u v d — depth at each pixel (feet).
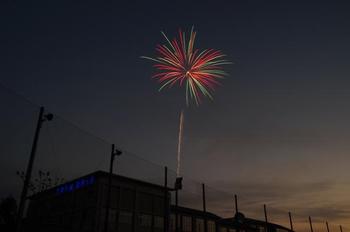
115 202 110.22
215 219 156.04
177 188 115.96
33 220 125.70
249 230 179.42
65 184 122.01
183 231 136.87
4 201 126.52
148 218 118.32
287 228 218.18
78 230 106.22
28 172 62.69
